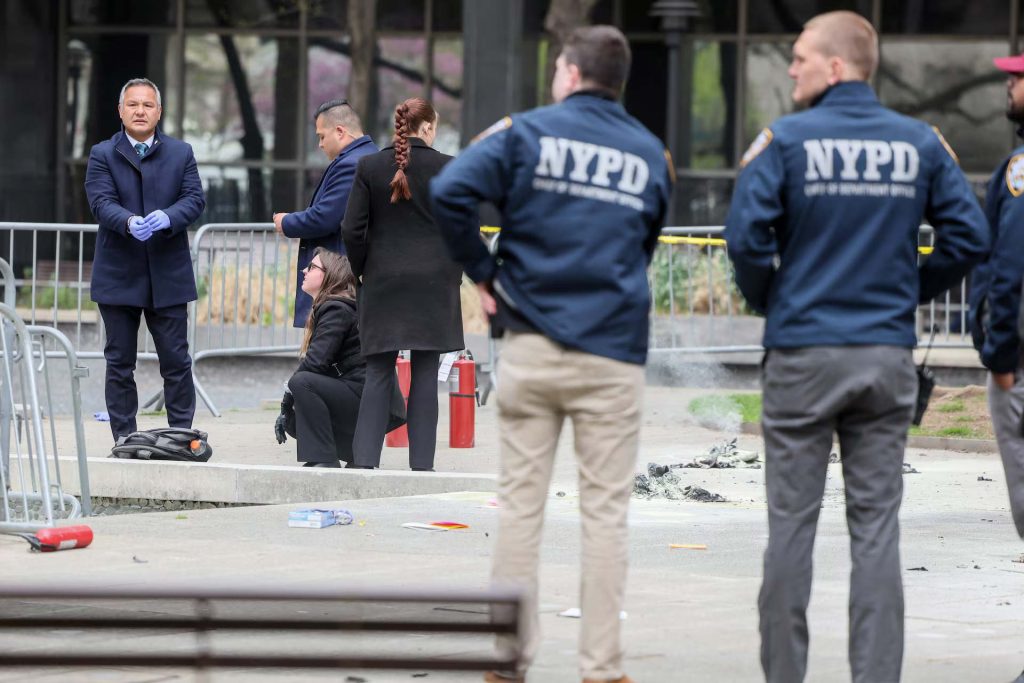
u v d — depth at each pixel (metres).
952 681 8.89
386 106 45.88
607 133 8.41
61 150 46.19
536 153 8.30
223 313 25.72
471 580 11.24
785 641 8.18
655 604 10.75
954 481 17.58
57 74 46.31
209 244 27.16
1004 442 9.46
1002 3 43.66
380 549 12.60
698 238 29.41
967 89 43.91
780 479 8.27
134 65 46.50
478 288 8.68
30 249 41.00
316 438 16.69
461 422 19.36
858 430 8.27
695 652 9.43
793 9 44.69
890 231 8.16
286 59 46.34
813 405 8.14
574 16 40.50
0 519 14.54
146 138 17.80
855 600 8.20
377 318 15.84
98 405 26.33
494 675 8.48
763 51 44.84
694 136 45.25
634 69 45.56
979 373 28.98
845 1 44.47
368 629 6.35
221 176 46.56
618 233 8.35
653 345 29.59
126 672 8.91
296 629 6.42
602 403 8.41
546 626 10.10
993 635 10.01
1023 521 9.43
